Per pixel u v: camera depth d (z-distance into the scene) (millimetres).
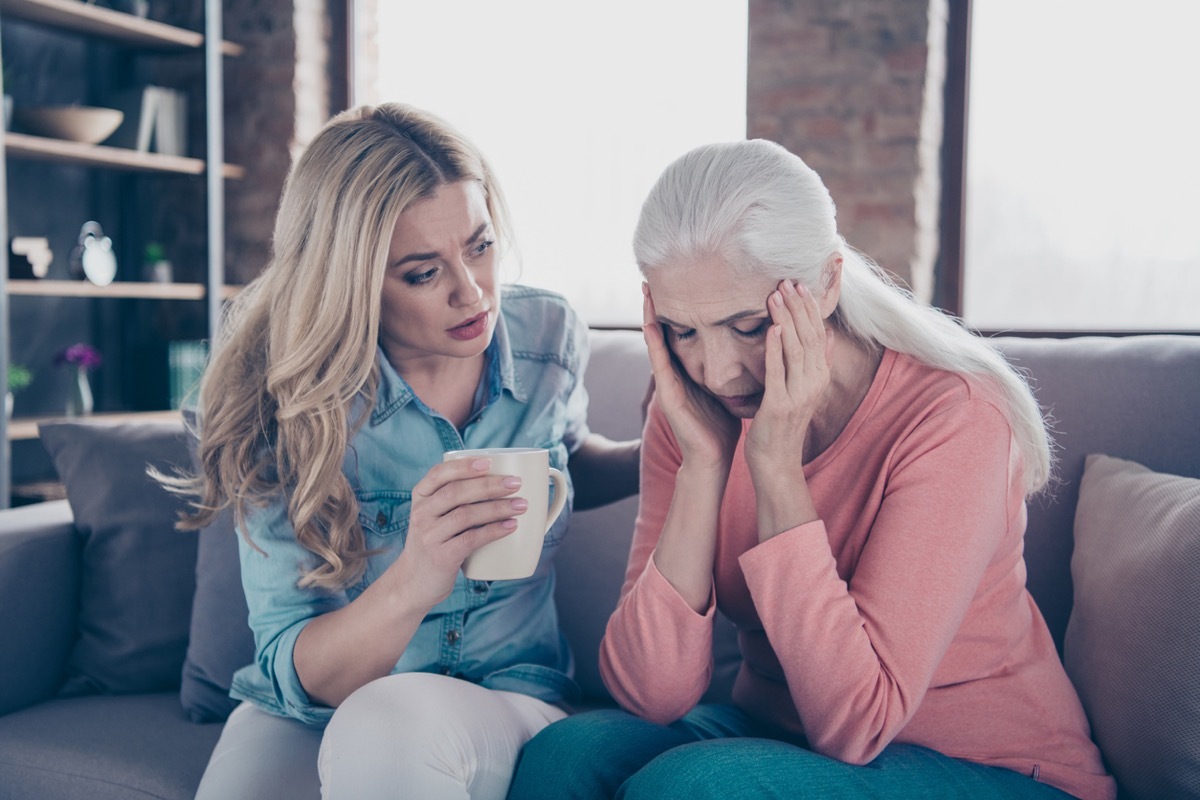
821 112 3223
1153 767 1125
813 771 960
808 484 1170
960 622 1049
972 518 1044
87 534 1683
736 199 1008
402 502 1303
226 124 4008
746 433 1204
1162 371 1436
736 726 1246
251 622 1229
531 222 3791
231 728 1281
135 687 1635
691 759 947
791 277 1032
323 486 1197
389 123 1223
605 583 1622
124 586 1643
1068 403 1465
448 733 1028
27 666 1583
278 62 3916
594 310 3740
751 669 1286
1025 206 3152
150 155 3604
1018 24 3111
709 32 3514
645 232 1048
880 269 1292
